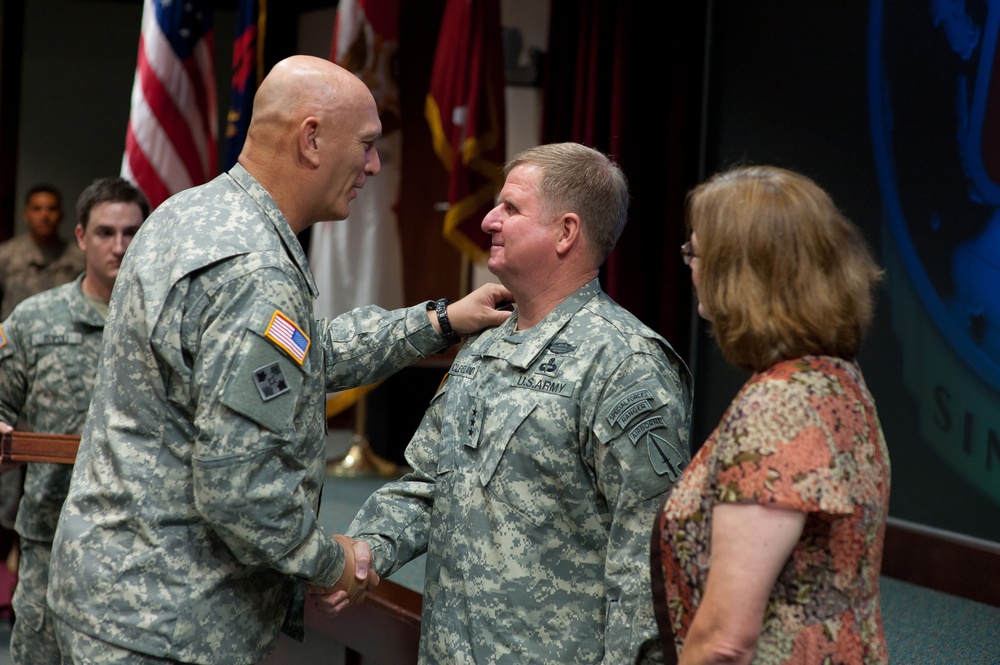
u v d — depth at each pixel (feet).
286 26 22.48
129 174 14.97
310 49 22.29
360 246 15.80
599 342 6.28
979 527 11.00
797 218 4.63
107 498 5.95
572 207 6.53
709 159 13.93
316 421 6.18
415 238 21.62
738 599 4.33
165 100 15.07
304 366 5.90
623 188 6.79
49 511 9.52
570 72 14.80
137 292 5.98
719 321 4.79
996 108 10.77
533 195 6.55
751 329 4.64
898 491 11.89
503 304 7.61
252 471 5.64
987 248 10.85
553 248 6.55
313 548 6.04
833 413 4.46
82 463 6.19
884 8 11.90
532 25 19.48
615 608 5.88
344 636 9.80
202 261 5.79
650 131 14.06
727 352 4.79
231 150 16.20
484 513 6.41
